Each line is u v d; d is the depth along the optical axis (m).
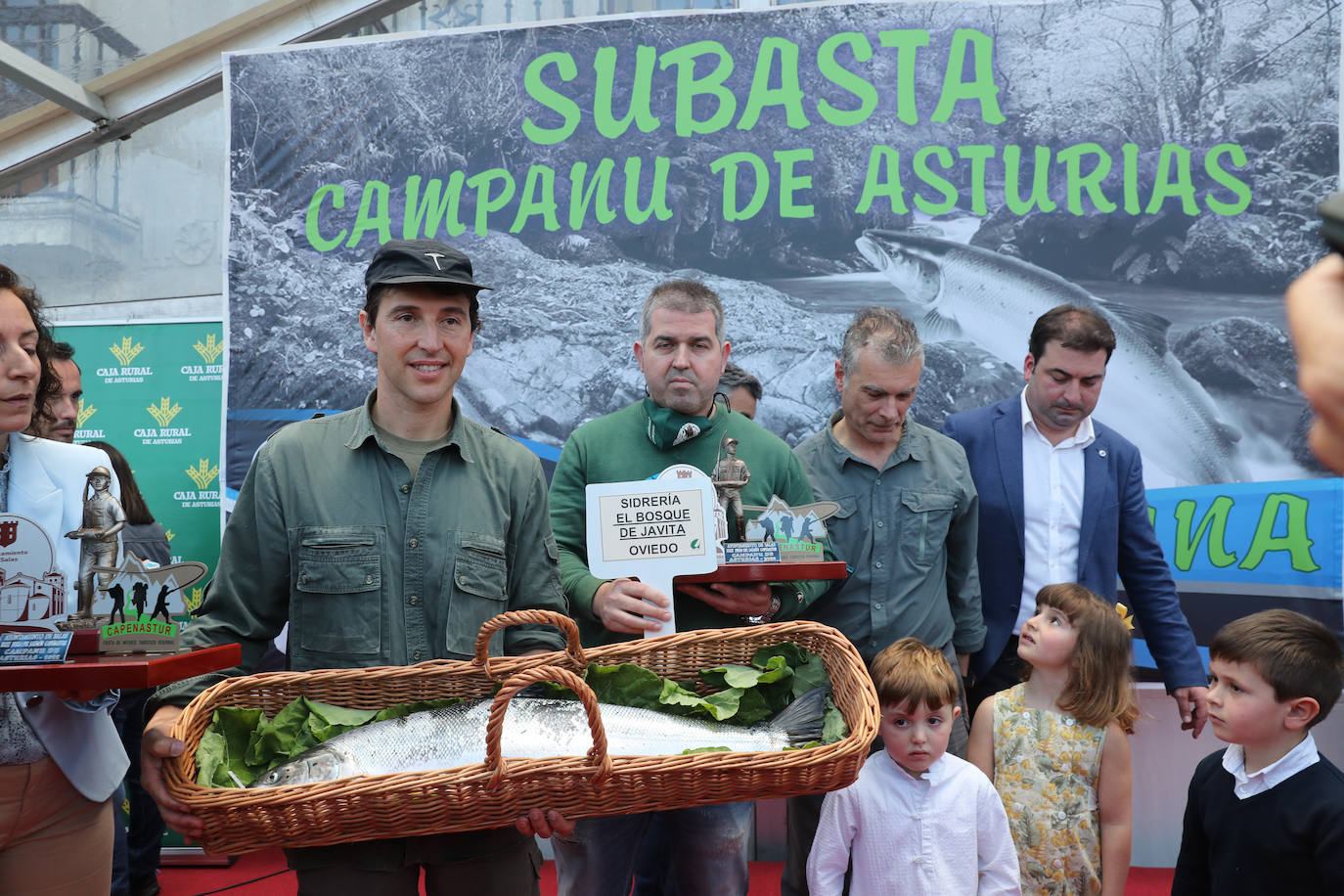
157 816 3.71
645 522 2.34
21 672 1.59
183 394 4.38
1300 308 0.53
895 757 2.33
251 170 4.32
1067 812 2.51
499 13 4.36
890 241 4.03
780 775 1.74
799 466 2.78
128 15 4.41
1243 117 3.87
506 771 1.61
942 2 4.02
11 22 4.41
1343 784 2.12
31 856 1.89
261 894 3.75
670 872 2.79
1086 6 3.96
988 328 3.99
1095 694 2.52
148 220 4.65
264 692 1.91
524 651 2.14
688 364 2.58
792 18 4.09
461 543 2.06
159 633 1.80
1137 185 3.92
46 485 1.96
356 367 4.26
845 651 2.05
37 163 4.67
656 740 1.94
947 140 4.02
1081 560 3.13
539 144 4.21
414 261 2.02
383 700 1.97
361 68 4.30
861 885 2.32
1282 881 2.14
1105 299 3.92
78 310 4.68
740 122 4.11
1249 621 2.25
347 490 2.04
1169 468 3.86
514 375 4.18
